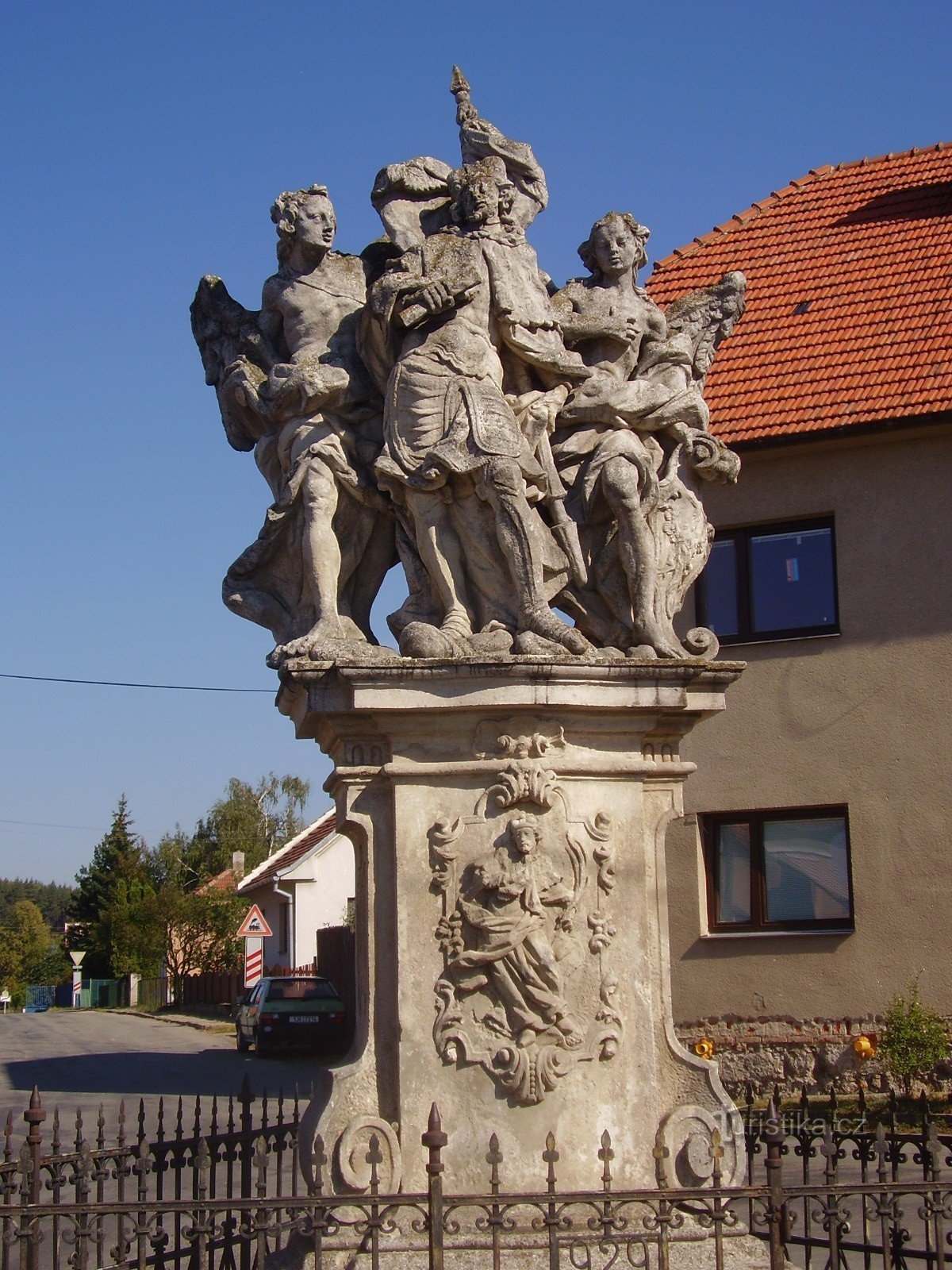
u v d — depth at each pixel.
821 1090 15.88
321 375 6.79
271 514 6.95
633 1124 6.30
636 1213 6.18
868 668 16.47
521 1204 5.55
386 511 7.00
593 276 7.34
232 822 70.38
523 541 6.47
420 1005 6.25
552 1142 5.18
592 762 6.48
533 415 6.91
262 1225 5.17
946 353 16.92
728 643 17.12
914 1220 9.16
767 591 17.11
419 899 6.32
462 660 6.24
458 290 6.71
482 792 6.38
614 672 6.41
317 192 7.06
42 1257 8.59
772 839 16.81
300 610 6.98
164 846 68.88
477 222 6.91
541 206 7.21
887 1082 15.52
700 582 17.34
